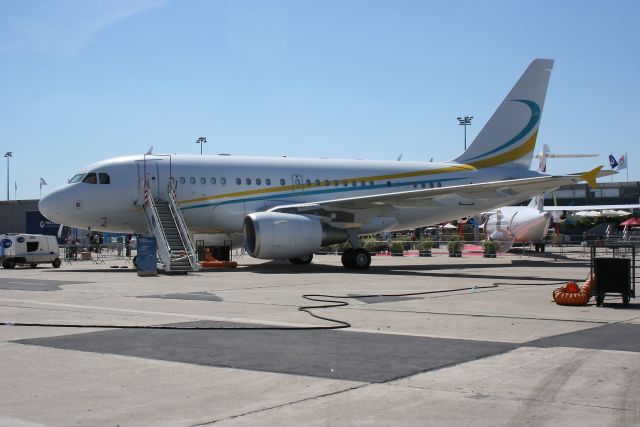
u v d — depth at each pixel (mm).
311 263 31828
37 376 7320
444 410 6020
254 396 6492
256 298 15164
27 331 10281
